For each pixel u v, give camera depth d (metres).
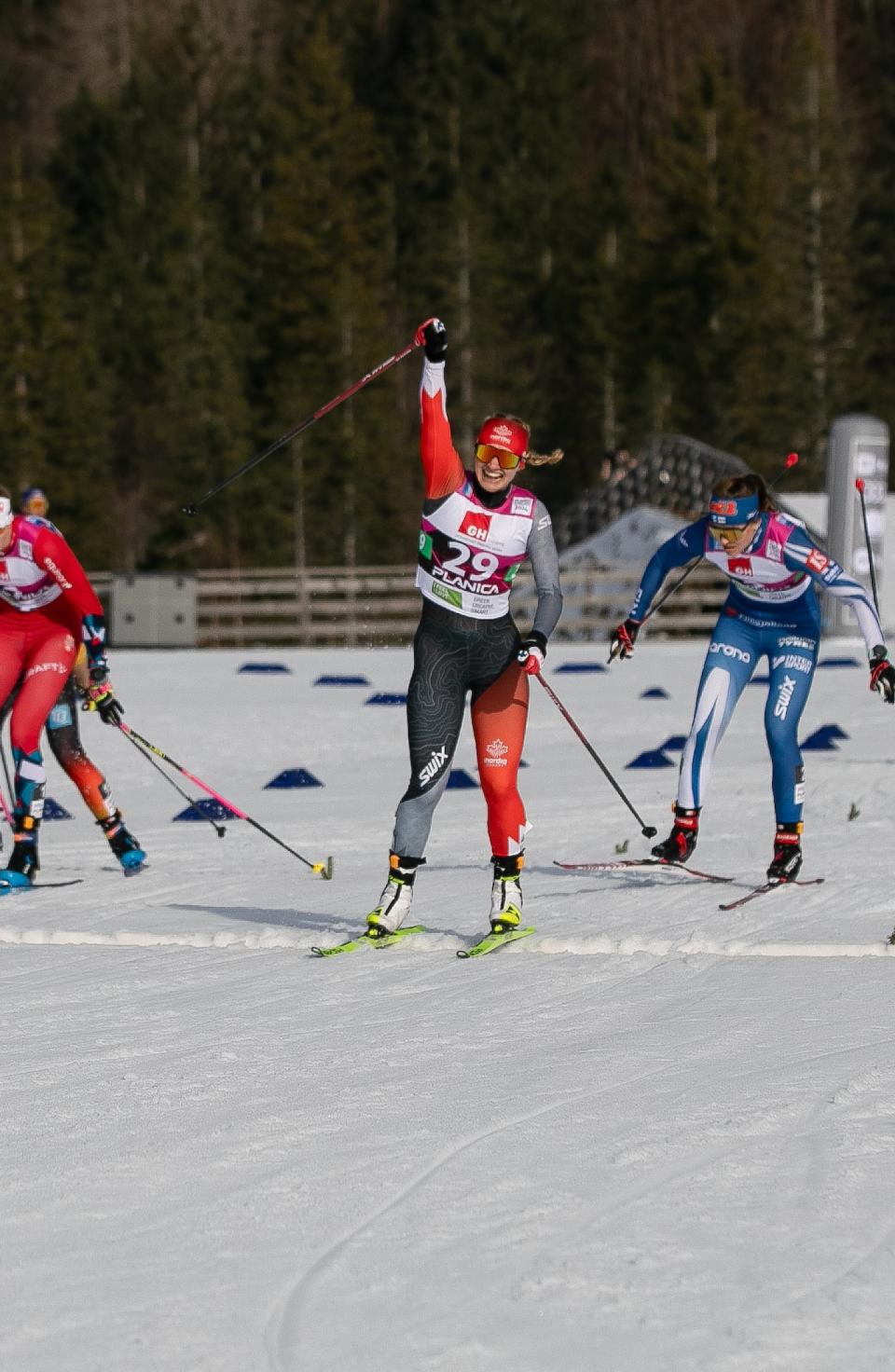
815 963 13.84
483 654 14.49
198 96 138.25
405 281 131.62
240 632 67.62
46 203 117.62
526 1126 9.60
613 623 63.28
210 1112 9.94
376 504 111.00
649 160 153.88
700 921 15.47
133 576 66.69
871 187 132.25
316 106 127.44
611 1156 9.06
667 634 64.12
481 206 131.25
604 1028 11.82
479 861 19.44
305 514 109.25
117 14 154.75
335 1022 12.12
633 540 64.81
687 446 67.25
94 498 110.44
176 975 13.84
